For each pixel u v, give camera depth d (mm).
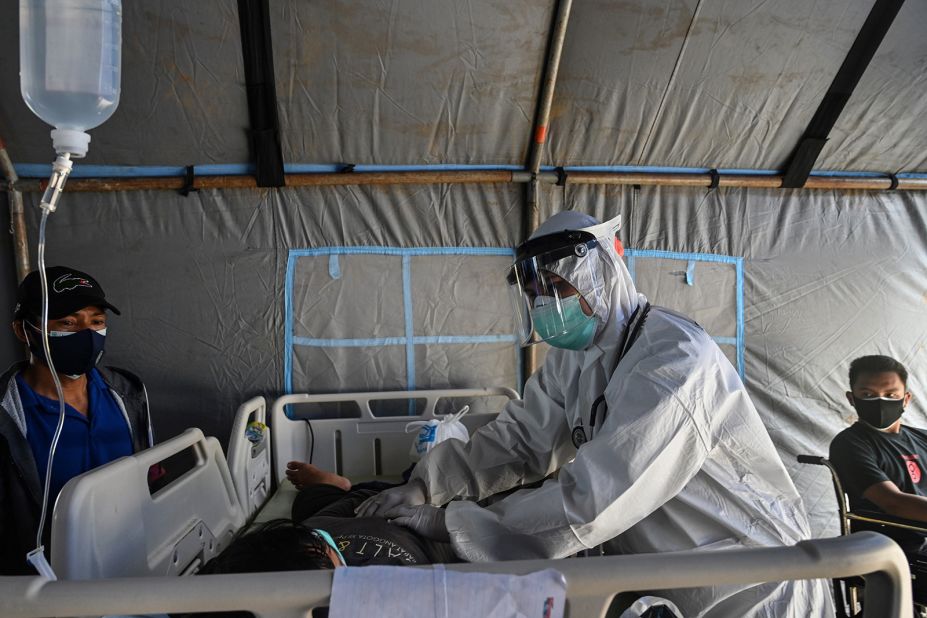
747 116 2381
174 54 2033
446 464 1631
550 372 1655
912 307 2686
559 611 710
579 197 2512
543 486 1189
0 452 1359
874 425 2209
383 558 1191
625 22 2102
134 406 1666
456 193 2465
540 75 2201
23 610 676
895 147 2537
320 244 2412
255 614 701
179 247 2338
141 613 685
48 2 777
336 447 2393
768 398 2627
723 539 1256
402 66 2139
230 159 2312
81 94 781
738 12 2090
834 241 2645
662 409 1107
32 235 2242
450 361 2488
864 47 2182
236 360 2383
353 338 2443
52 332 1422
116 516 1040
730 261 2596
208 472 1482
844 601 1882
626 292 1391
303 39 2041
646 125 2379
